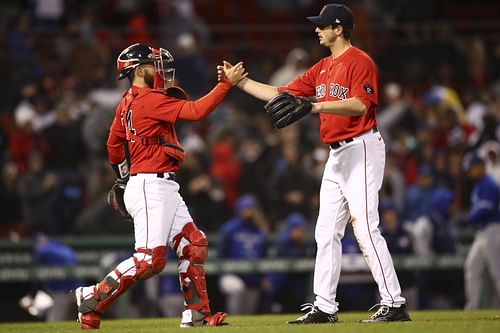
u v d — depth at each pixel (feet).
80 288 83.05
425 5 211.61
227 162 175.63
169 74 83.92
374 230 84.79
